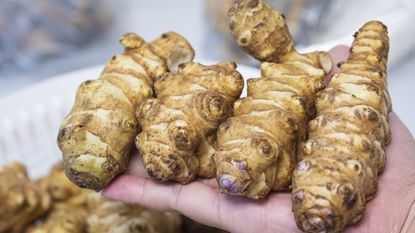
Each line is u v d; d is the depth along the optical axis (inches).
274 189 9.6
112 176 10.2
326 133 9.0
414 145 11.2
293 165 9.4
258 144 8.7
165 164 9.6
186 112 9.7
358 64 10.1
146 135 9.7
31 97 18.1
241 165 8.6
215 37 23.7
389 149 10.8
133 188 10.5
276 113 9.2
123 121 10.0
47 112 18.1
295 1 21.5
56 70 24.9
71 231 14.2
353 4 22.0
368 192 9.0
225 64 10.5
